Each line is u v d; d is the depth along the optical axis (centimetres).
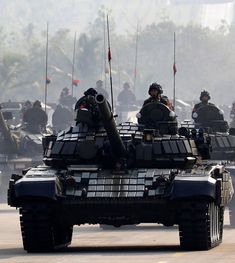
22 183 4794
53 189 4784
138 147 5081
